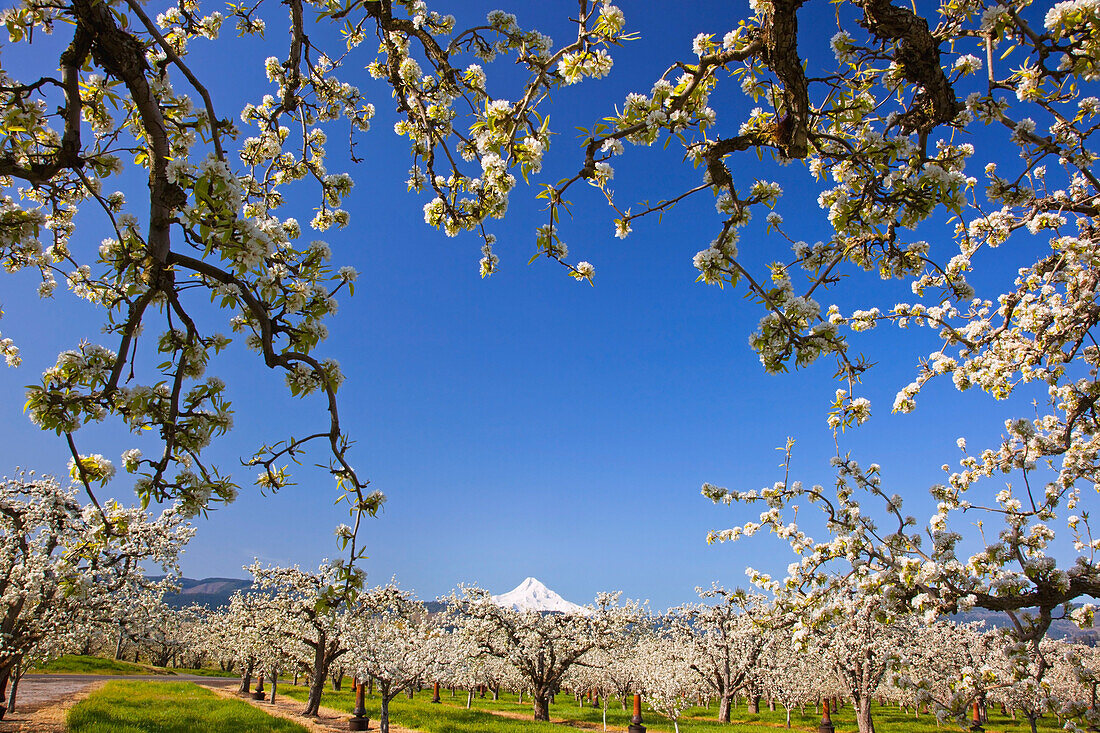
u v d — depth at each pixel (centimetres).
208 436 319
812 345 298
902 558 533
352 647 2089
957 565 511
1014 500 580
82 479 313
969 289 483
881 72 377
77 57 275
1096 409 538
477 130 319
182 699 2445
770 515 647
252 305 301
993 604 501
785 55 305
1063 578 473
